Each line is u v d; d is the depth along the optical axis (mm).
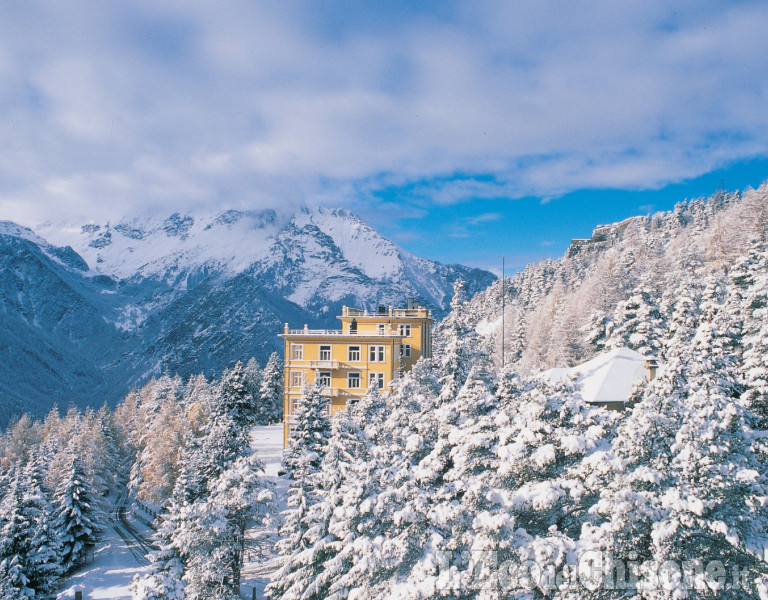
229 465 50625
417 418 34031
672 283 73125
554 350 83562
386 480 22422
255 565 44625
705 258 86812
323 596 26359
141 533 65875
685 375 22500
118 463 101000
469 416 26828
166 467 68125
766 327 30672
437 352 79312
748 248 56062
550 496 17875
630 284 81500
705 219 137375
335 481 27109
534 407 21234
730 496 16781
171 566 39594
